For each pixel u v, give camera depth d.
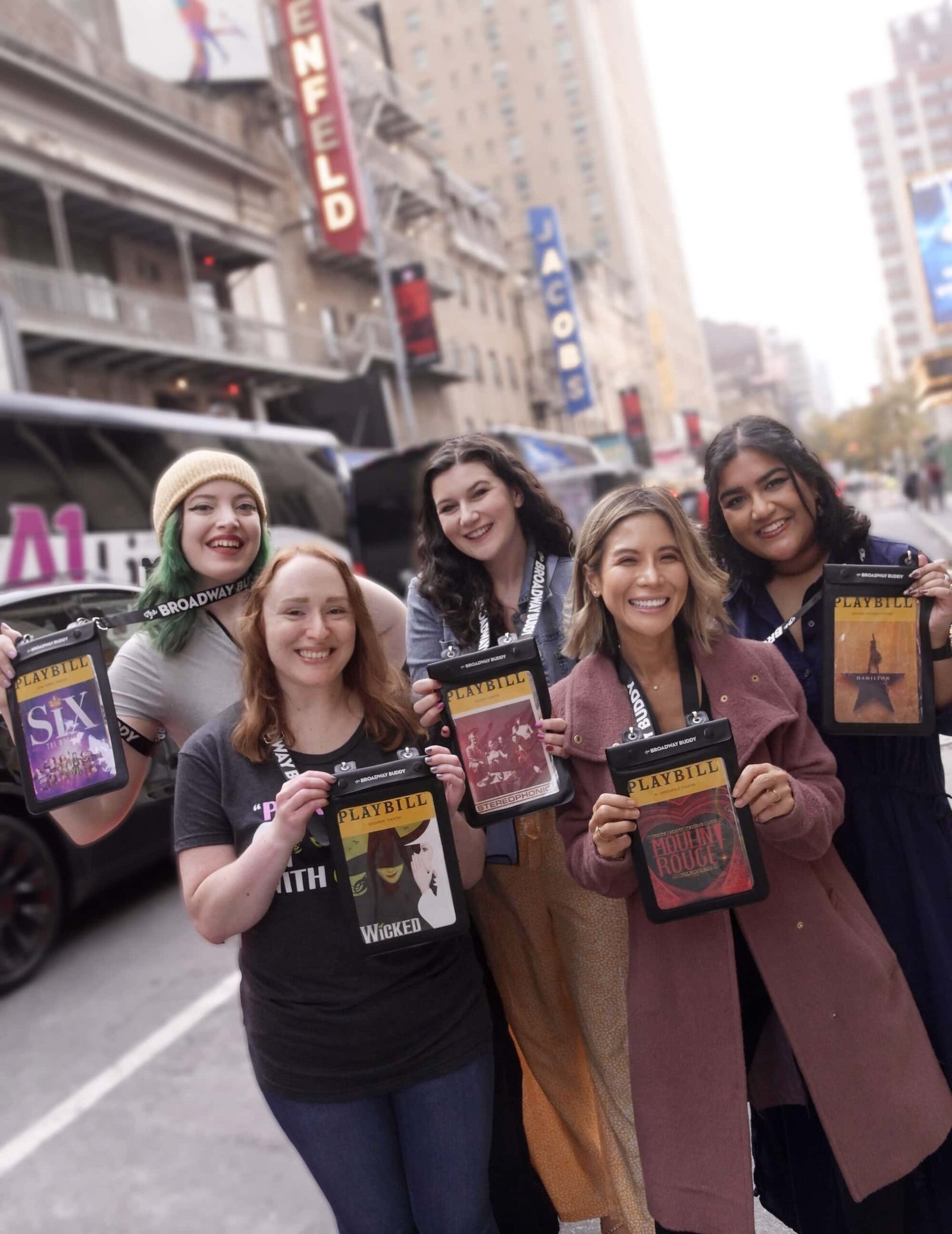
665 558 1.94
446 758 1.82
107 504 8.64
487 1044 1.96
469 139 74.25
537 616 2.45
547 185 73.62
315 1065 1.83
